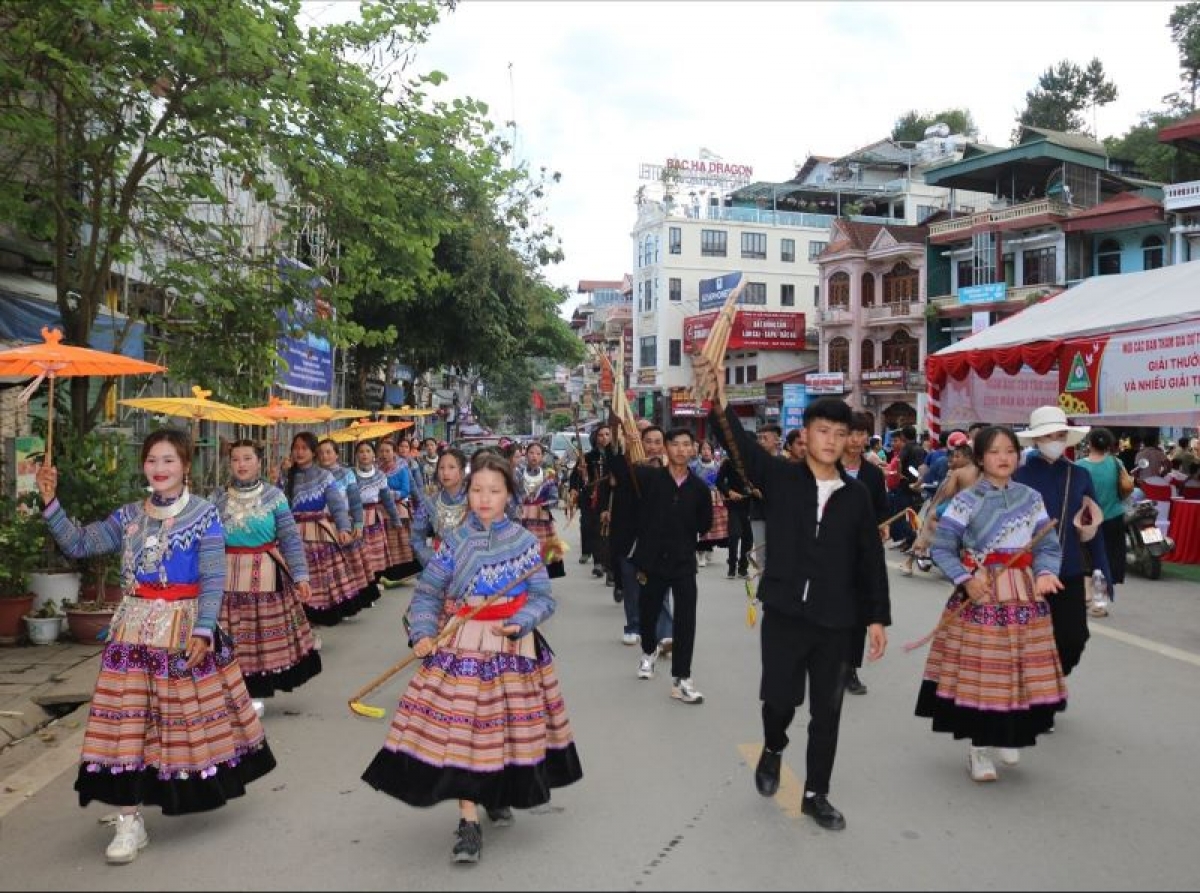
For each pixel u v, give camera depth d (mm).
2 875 3979
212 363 10109
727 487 11648
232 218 13344
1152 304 12844
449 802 4793
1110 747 5559
